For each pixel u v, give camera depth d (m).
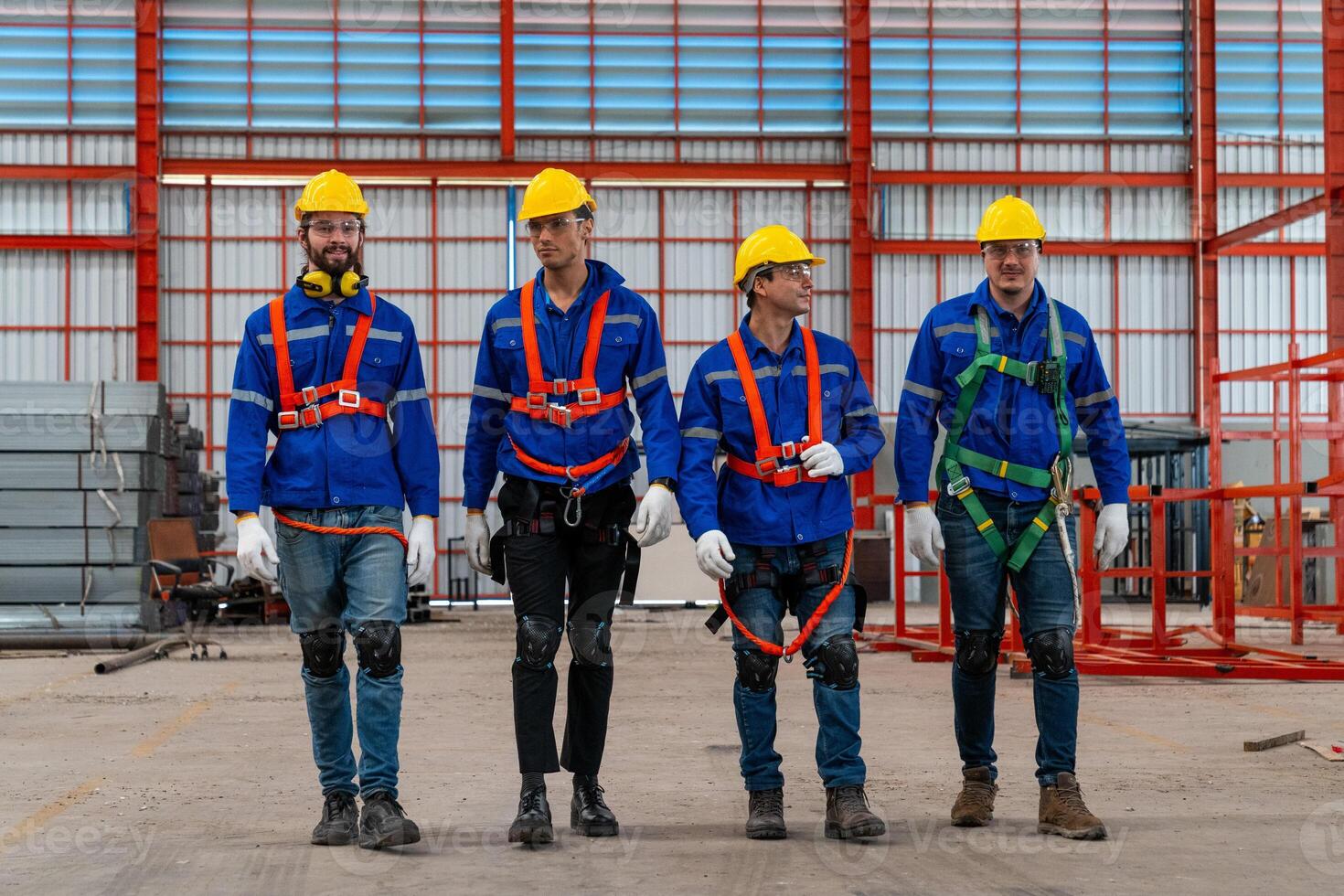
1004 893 2.78
